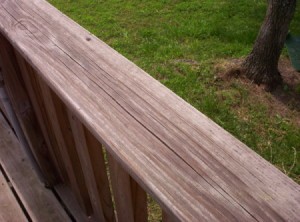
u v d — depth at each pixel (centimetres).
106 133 75
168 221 75
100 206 128
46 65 94
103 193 125
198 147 69
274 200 59
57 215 167
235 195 61
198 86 371
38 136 156
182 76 385
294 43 426
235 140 69
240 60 403
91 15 528
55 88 88
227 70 382
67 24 111
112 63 93
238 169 64
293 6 343
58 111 117
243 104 352
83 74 90
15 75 137
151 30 477
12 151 197
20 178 184
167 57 418
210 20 492
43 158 163
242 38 449
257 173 63
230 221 58
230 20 491
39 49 100
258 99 358
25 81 137
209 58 414
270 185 61
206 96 357
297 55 414
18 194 177
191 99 355
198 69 391
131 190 91
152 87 84
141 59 419
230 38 451
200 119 75
